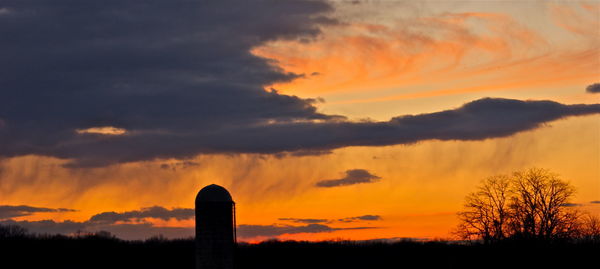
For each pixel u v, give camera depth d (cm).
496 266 8100
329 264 8531
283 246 9500
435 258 8456
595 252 7981
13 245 9769
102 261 9156
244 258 9131
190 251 9831
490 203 8412
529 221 8106
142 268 8512
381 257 8819
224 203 4850
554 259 8012
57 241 9862
